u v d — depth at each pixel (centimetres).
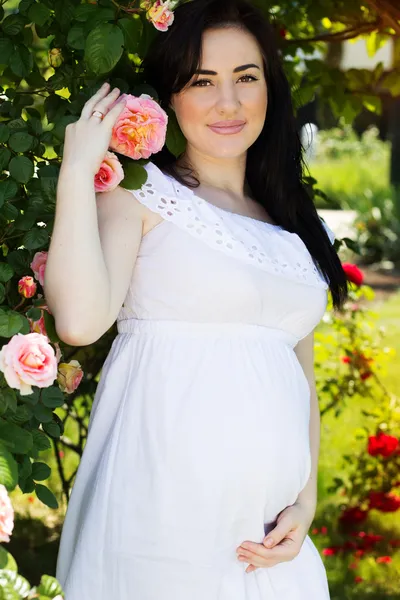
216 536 245
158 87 274
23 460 243
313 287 270
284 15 414
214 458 243
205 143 269
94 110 243
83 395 386
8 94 283
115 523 245
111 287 236
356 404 700
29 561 460
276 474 252
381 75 422
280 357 261
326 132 2394
